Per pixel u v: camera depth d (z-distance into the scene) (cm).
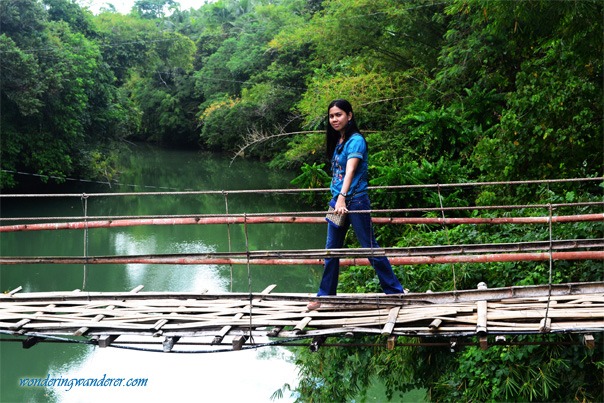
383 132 1791
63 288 1499
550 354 735
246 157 3647
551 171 1090
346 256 599
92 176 2788
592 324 568
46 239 1966
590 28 969
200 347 1276
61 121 2566
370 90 1953
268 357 1224
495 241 945
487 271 869
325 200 2033
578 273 837
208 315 625
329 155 608
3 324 618
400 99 1945
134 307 653
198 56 4544
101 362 1219
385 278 613
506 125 1133
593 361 715
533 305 614
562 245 584
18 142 2511
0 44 2333
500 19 1052
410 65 2069
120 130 3123
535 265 856
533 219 677
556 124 1083
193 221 648
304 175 1664
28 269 1661
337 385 833
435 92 1786
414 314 594
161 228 2103
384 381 1011
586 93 1059
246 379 1122
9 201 2508
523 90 1145
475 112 1586
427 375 812
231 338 605
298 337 582
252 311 631
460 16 1628
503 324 573
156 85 4656
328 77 2250
